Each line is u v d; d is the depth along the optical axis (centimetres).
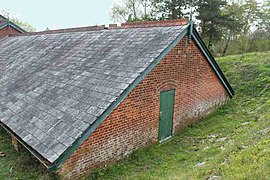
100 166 726
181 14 2670
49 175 672
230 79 1544
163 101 915
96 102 731
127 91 740
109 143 740
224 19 2522
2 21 2045
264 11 2692
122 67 838
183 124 1050
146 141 875
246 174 499
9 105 924
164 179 642
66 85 889
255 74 1478
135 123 817
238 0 2950
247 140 733
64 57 1127
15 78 1145
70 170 651
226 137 907
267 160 533
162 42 870
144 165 770
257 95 1295
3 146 909
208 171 593
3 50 1638
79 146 661
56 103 810
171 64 915
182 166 730
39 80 1023
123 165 768
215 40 2688
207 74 1136
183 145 914
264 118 969
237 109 1227
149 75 829
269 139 668
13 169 747
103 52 995
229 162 606
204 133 1005
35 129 726
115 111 739
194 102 1089
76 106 751
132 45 943
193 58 1024
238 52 2406
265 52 1884
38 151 637
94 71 893
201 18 2508
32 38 1617
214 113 1223
